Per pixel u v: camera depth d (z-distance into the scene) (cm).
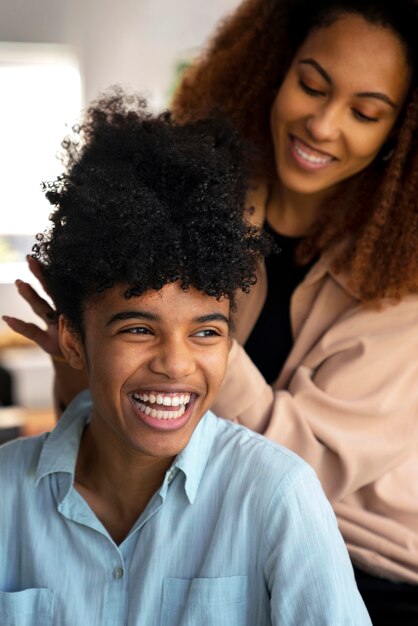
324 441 155
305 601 109
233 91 179
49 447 120
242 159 146
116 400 108
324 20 155
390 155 162
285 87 158
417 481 161
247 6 187
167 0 486
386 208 158
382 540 156
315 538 111
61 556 117
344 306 165
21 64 487
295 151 160
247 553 114
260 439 120
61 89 493
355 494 161
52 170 495
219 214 108
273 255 170
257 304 169
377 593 155
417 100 155
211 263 104
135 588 114
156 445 108
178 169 111
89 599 115
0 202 494
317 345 163
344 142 156
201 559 115
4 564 120
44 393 402
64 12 487
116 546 114
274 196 171
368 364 159
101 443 116
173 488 116
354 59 151
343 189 166
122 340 105
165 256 102
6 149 491
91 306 108
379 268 159
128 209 104
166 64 492
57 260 111
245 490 115
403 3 151
